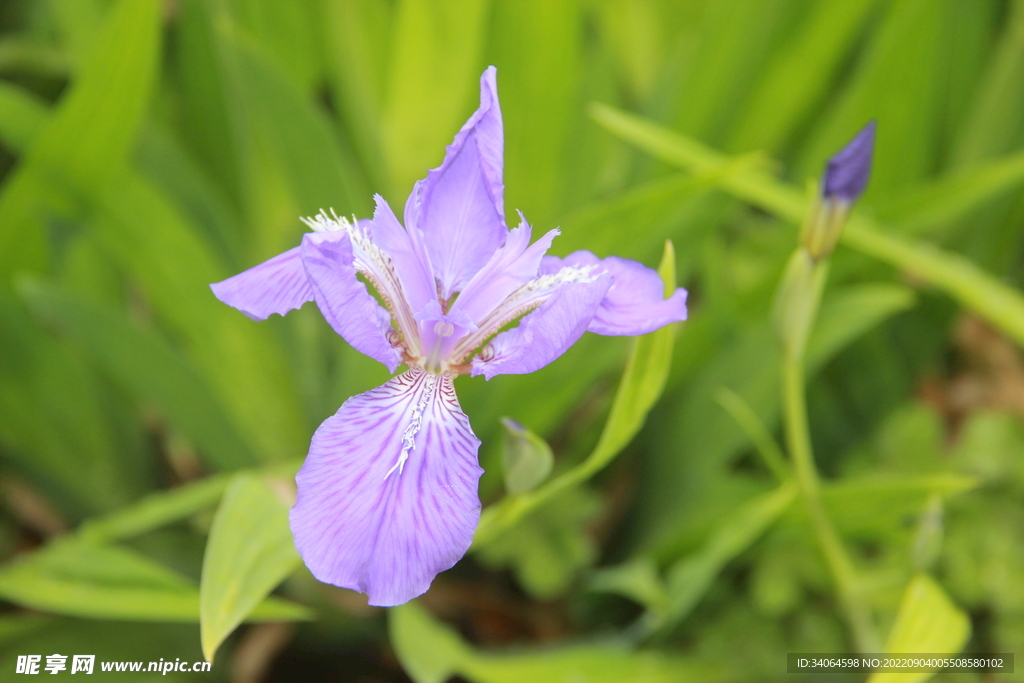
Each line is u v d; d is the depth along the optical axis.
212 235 0.54
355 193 0.51
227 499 0.42
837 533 0.49
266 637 0.51
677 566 0.50
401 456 0.39
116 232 0.50
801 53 0.53
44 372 0.51
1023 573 0.51
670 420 0.54
